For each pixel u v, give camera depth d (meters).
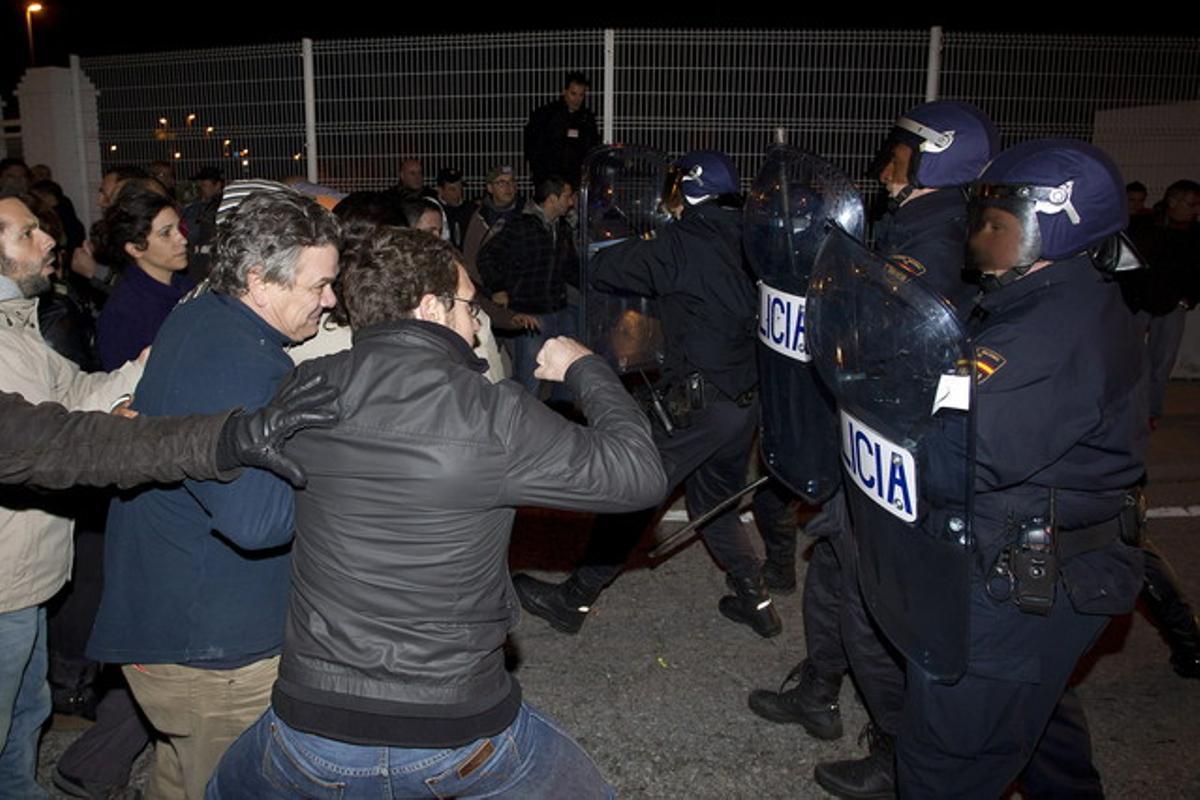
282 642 2.23
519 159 8.23
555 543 5.05
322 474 1.78
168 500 2.12
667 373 3.76
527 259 6.71
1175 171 8.25
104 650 2.21
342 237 2.41
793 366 2.96
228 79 8.67
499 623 1.87
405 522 1.75
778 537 4.39
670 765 3.22
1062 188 2.05
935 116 2.82
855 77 7.96
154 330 3.29
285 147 8.59
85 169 9.30
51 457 1.83
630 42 7.97
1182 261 6.20
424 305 1.89
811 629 3.34
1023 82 8.04
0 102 9.84
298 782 1.84
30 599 2.38
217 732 2.25
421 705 1.77
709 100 8.02
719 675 3.78
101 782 2.82
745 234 3.21
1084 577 2.17
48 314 3.15
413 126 8.34
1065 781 2.60
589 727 3.42
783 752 3.30
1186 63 8.09
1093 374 2.06
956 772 2.31
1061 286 2.12
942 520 2.10
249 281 2.12
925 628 2.20
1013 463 2.06
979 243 2.15
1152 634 4.14
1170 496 5.91
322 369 1.84
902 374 2.07
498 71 8.15
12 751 2.54
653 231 4.45
